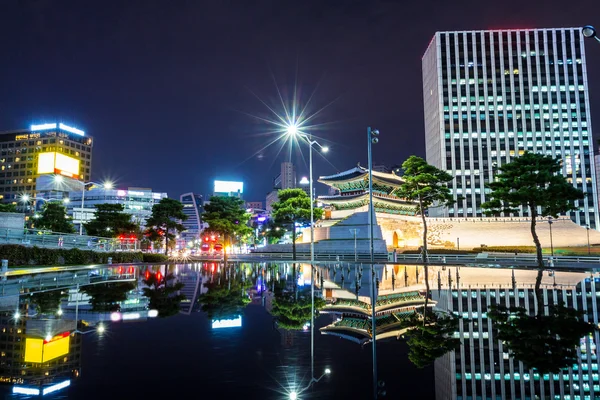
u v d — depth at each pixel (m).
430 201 65.75
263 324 16.02
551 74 138.12
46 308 19.27
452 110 138.38
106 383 9.20
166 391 8.79
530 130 136.00
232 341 13.24
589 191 131.50
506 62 139.62
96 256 56.09
